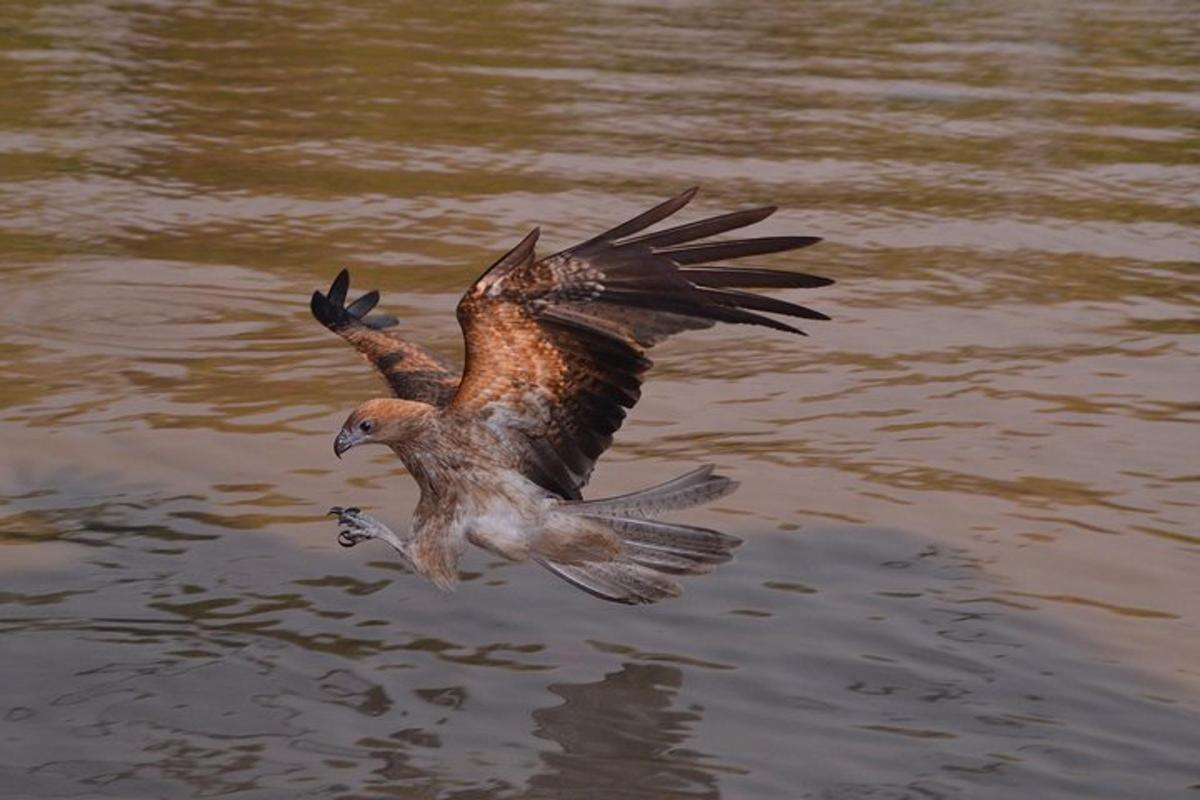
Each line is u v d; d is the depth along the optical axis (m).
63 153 22.91
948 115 26.86
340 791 8.77
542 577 11.30
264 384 15.20
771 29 33.72
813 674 10.12
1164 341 17.11
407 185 21.95
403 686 9.85
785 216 21.05
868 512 12.59
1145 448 14.18
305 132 24.44
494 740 9.33
